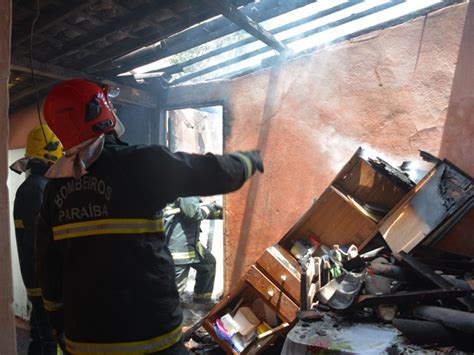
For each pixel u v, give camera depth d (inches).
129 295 52.8
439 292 85.8
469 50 135.0
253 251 180.2
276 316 135.5
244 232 182.4
